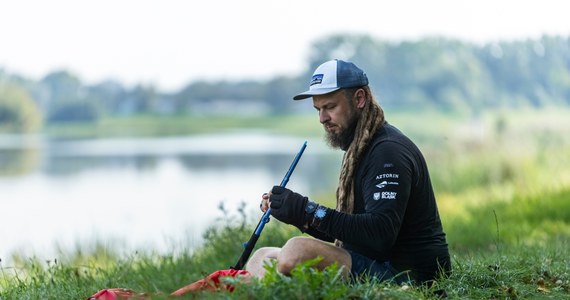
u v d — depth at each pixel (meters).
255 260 6.59
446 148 26.91
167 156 60.44
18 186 38.75
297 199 6.40
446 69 133.00
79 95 182.62
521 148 24.45
